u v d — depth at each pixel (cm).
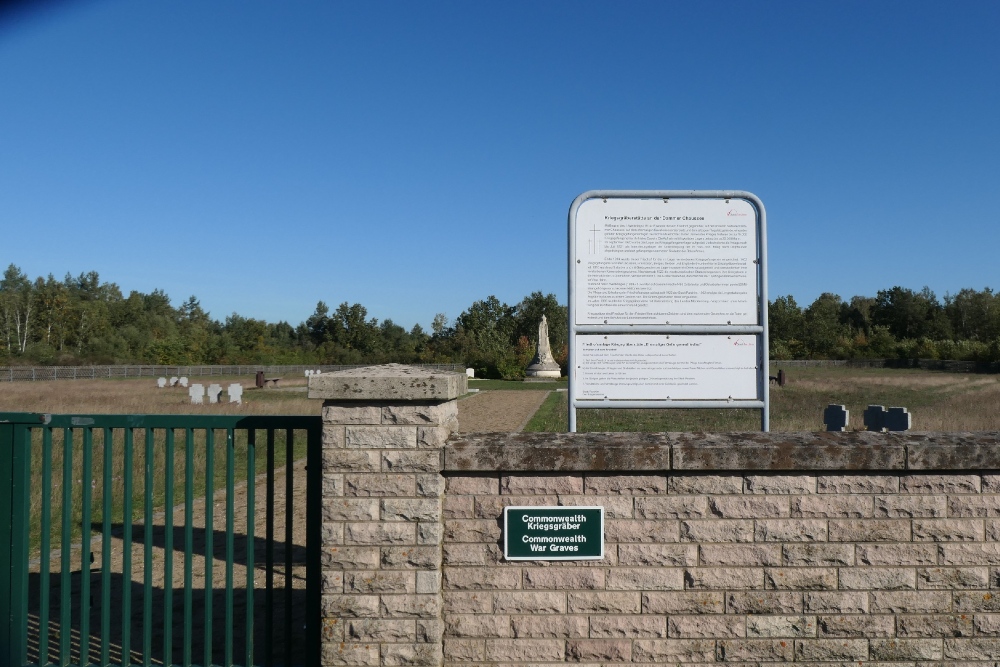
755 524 391
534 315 9588
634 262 491
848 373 5669
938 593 389
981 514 391
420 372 402
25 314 7794
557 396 3278
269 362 7875
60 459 1179
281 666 416
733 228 490
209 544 415
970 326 9625
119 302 9588
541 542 389
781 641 389
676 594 389
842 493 392
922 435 405
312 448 417
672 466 387
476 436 406
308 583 412
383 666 381
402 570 383
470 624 388
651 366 490
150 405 2630
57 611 579
